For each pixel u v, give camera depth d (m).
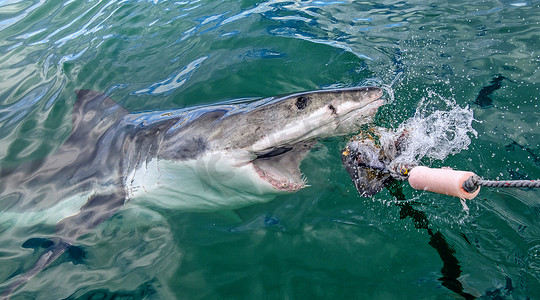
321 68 2.34
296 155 1.69
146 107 2.16
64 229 1.71
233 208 1.69
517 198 1.50
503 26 2.49
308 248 1.48
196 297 1.39
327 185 1.64
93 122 2.10
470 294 1.27
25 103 2.41
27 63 2.84
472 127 1.78
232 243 1.54
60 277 1.50
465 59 2.24
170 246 1.57
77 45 2.94
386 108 1.89
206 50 2.66
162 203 1.74
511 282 1.29
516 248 1.37
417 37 2.52
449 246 1.40
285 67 2.39
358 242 1.46
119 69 2.58
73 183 1.85
